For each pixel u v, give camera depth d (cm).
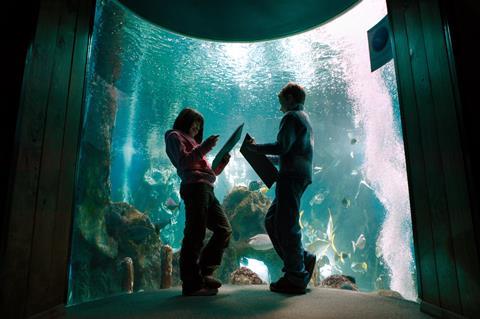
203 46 1162
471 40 163
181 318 212
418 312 222
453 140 171
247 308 241
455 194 173
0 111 152
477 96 159
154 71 1346
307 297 283
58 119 208
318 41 1143
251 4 389
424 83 211
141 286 978
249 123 2236
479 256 150
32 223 172
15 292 154
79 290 893
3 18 161
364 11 921
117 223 1034
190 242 304
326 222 2325
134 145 2597
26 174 164
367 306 244
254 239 852
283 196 322
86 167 983
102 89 1101
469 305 161
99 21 909
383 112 1650
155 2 386
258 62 1322
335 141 2353
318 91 1716
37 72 174
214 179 334
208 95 1675
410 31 234
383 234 1658
